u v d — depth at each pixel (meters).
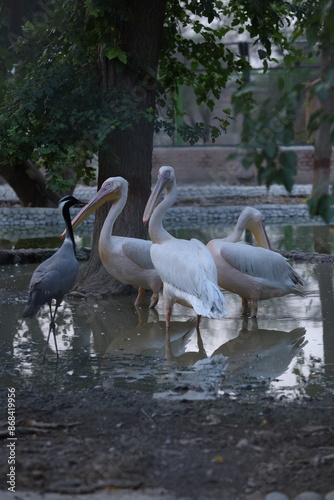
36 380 6.79
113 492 4.12
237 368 7.35
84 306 10.59
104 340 8.55
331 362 7.57
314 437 5.05
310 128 4.85
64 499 4.00
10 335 8.70
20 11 11.78
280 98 4.70
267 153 4.62
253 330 9.06
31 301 7.28
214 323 9.48
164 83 13.44
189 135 12.61
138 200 11.60
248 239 19.41
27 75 11.03
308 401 6.09
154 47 11.30
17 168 23.17
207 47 13.25
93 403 5.93
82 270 13.57
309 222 23.83
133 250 10.21
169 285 8.90
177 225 23.28
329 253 15.54
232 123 34.03
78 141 11.16
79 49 10.82
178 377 6.99
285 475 4.41
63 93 10.96
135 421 5.44
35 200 24.17
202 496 4.13
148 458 4.62
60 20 11.04
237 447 4.87
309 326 9.21
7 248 17.34
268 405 5.91
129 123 10.78
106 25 11.06
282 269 9.77
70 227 7.80
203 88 13.74
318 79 4.91
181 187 32.94
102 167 11.64
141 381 6.82
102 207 11.77
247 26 12.48
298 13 11.09
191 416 5.56
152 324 9.46
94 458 4.62
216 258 9.70
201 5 11.31
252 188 32.09
